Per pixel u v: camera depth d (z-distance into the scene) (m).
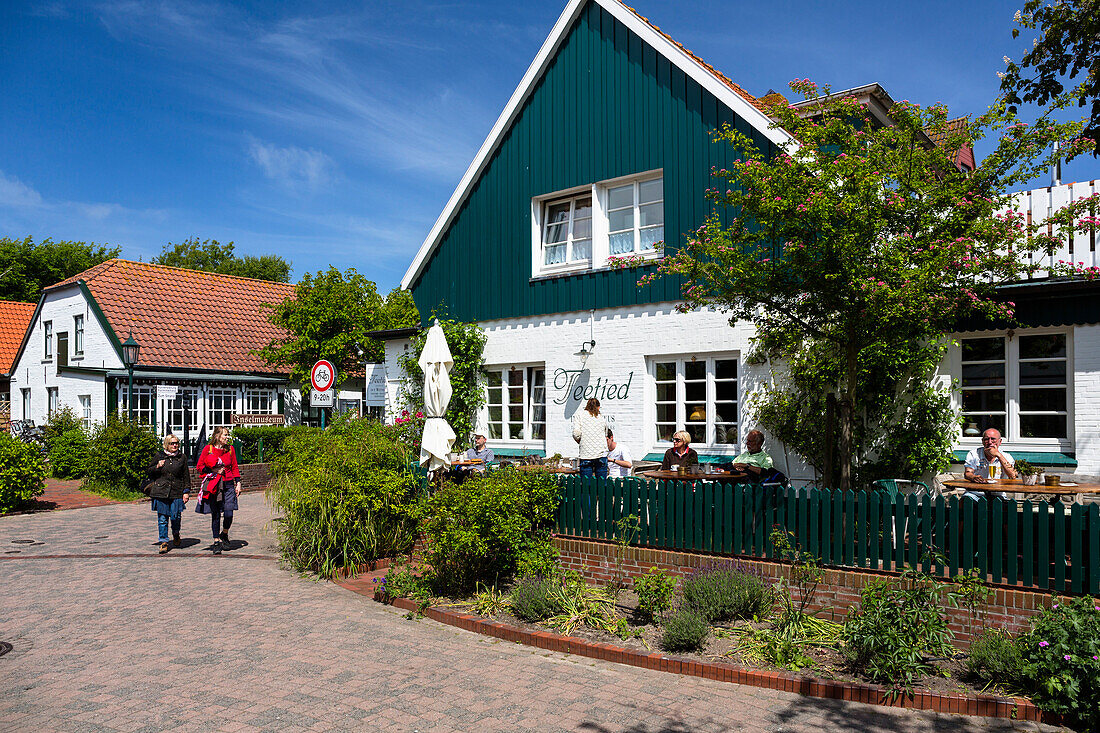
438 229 15.88
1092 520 6.25
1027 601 6.40
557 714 5.49
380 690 5.93
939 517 6.94
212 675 6.24
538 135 14.61
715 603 7.38
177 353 25.05
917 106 8.09
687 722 5.37
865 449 10.59
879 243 7.80
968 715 5.48
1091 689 5.25
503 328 14.84
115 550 11.69
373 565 10.16
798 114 8.69
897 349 10.17
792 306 8.61
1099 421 9.35
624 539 8.71
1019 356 10.09
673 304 12.49
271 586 9.45
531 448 14.35
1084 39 11.99
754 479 10.45
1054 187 9.93
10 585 9.44
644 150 13.04
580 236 14.14
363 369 25.88
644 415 12.73
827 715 5.50
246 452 21.64
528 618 7.69
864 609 6.41
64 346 27.44
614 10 13.48
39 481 16.30
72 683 6.05
